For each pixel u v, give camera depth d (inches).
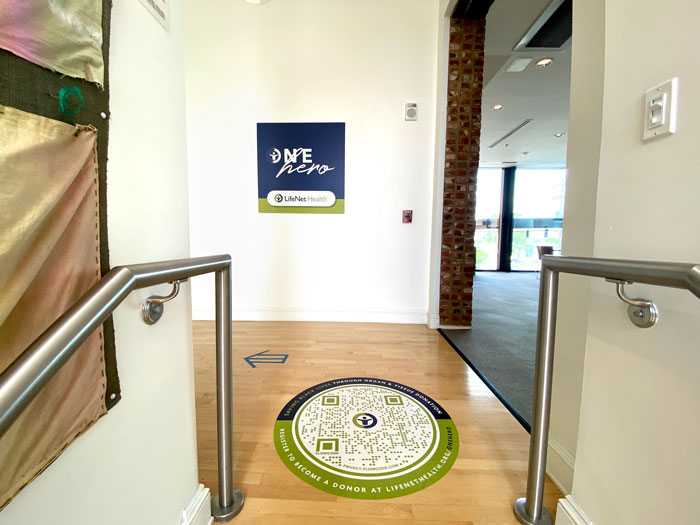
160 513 30.1
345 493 42.9
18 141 15.8
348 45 110.1
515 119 197.0
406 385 72.5
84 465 21.3
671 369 25.2
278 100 112.2
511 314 140.9
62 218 18.9
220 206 117.0
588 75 40.5
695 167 23.6
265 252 118.6
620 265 25.2
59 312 19.1
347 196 115.6
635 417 28.5
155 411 29.4
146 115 27.8
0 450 15.7
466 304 114.8
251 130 113.6
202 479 45.3
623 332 29.8
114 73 23.9
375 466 47.9
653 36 26.8
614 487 30.8
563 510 36.6
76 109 20.0
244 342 98.6
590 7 40.1
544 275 35.9
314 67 111.0
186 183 34.1
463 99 107.1
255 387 70.9
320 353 90.5
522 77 147.1
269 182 115.6
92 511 22.1
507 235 332.5
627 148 29.7
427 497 42.5
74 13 19.7
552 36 116.7
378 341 100.7
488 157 289.7
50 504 18.8
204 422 58.7
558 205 329.7
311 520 39.1
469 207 111.3
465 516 39.8
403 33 109.4
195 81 112.2
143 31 27.2
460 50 105.0
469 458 49.8
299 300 120.3
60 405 19.2
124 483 25.4
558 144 249.4
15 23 15.8
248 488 43.6
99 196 22.3
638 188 28.6
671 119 25.1
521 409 63.4
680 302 24.5
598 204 33.1
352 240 117.5
